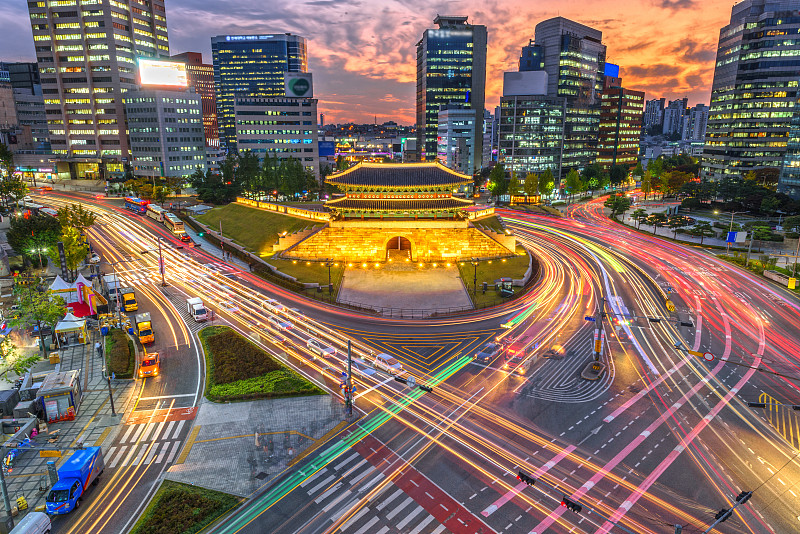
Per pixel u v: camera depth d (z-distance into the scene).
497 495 38.47
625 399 53.34
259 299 86.12
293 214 130.00
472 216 126.19
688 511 36.88
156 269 104.50
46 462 41.81
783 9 192.12
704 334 71.75
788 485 39.81
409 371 59.59
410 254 115.00
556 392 54.81
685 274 104.19
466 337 70.25
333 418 49.28
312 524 35.38
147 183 185.25
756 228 128.25
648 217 154.88
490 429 47.47
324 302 84.81
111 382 56.59
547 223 166.50
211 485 39.47
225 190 180.25
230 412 50.44
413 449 44.22
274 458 42.94
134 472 41.22
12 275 94.69
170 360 62.44
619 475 40.91
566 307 83.06
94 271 101.19
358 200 112.56
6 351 52.09
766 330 73.38
